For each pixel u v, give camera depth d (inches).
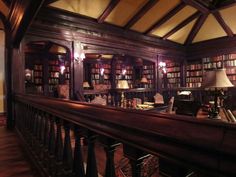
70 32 231.8
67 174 51.3
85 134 40.6
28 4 110.9
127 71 505.7
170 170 22.9
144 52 321.7
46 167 77.9
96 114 36.2
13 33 177.6
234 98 186.7
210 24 315.3
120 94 265.6
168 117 26.5
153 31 308.8
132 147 27.8
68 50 232.2
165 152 21.5
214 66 352.8
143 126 25.2
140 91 300.8
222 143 17.2
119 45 283.7
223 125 20.2
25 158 112.8
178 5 253.4
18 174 92.3
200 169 18.3
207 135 19.1
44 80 371.9
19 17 140.8
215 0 259.4
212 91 107.0
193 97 302.7
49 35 215.6
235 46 324.8
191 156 18.9
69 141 52.3
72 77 234.5
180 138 20.1
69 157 52.0
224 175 16.4
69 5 214.5
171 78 412.2
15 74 193.8
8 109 198.5
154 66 341.4
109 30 268.8
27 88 300.5
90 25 248.2
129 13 254.2
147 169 65.9
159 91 343.6
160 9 256.2
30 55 364.8
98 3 221.0
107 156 34.1
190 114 116.3
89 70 453.4
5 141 148.8
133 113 31.8
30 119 113.7
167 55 361.7
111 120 30.8
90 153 38.6
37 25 206.4
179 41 369.7
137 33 304.0
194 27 330.6
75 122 42.1
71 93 233.8
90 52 251.9
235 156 15.6
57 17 218.8
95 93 252.1
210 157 17.5
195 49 381.1
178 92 317.1
